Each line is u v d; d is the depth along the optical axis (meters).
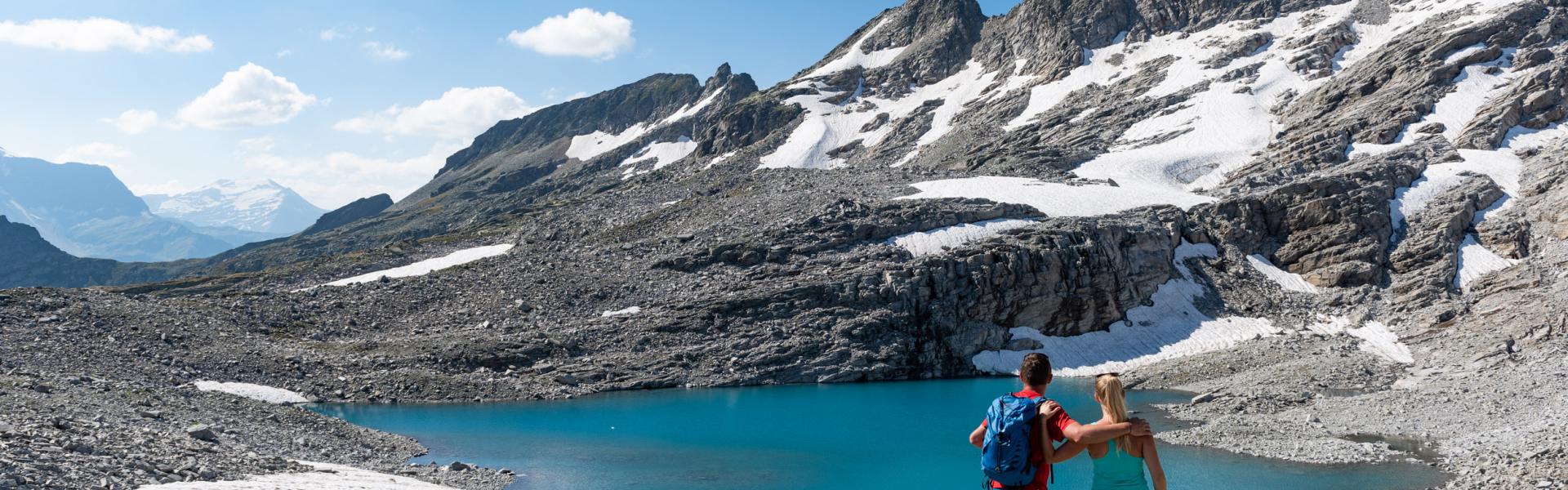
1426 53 135.88
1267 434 47.94
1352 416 51.47
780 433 52.25
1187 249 94.88
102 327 66.88
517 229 120.75
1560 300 72.44
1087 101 167.00
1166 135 140.88
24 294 69.69
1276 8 179.50
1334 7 175.25
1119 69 178.88
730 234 95.50
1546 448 37.00
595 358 73.56
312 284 95.62
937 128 183.50
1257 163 119.62
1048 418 13.84
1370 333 78.88
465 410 60.34
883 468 43.47
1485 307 77.19
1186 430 50.19
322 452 40.22
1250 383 66.69
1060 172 124.75
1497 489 34.31
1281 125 135.75
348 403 62.69
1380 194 96.19
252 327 76.38
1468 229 92.44
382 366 68.94
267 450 37.53
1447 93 126.19
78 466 24.48
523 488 38.94
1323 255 91.06
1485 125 115.12
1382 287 86.50
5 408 31.45
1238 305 87.56
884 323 78.69
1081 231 88.25
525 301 84.25
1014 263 83.56
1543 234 88.06
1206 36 178.88
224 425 41.16
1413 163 104.56
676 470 42.78
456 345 72.88
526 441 49.50
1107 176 119.62
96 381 44.81
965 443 49.22
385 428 53.16
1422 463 40.59
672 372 72.38
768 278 85.12
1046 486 14.06
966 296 82.12
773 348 75.62
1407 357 72.88
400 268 100.81
